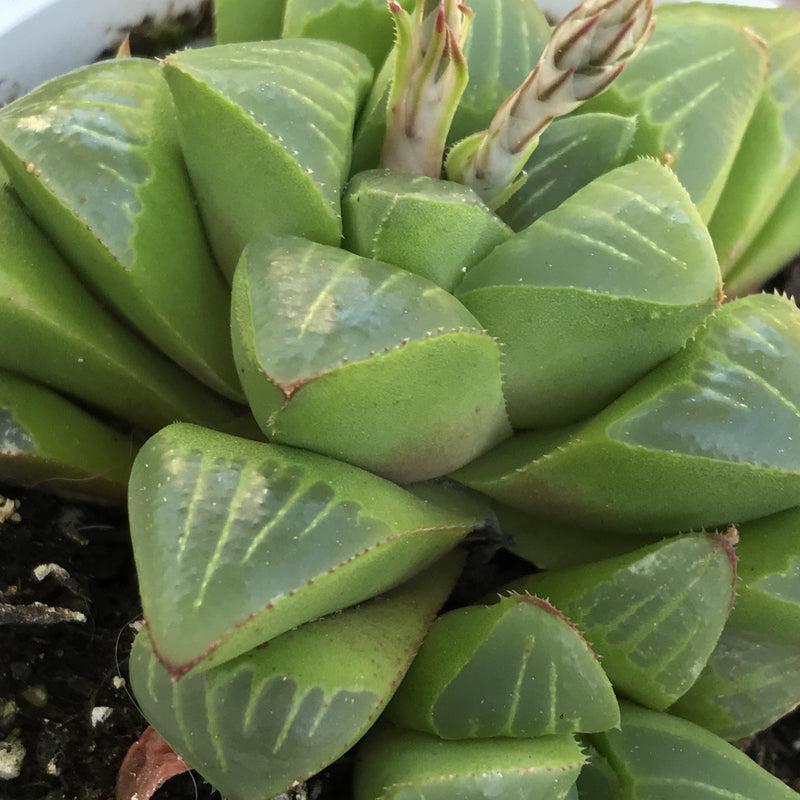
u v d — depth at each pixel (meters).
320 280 0.06
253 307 0.06
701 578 0.06
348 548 0.06
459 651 0.06
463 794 0.06
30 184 0.06
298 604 0.06
